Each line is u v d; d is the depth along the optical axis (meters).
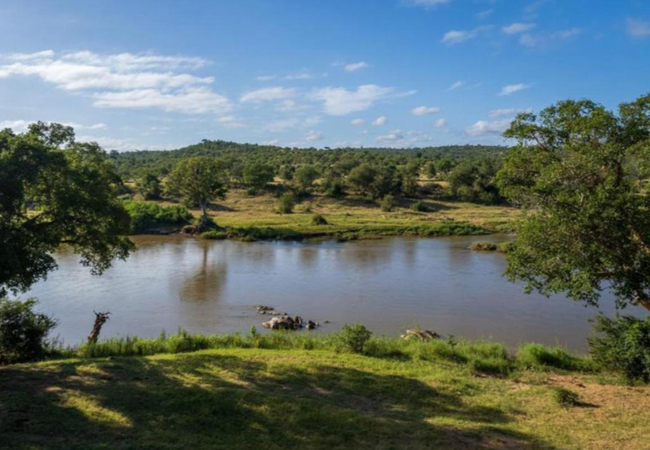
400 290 37.06
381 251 57.50
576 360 16.84
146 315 29.95
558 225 12.21
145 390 11.30
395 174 121.12
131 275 42.16
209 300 33.88
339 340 17.25
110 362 13.77
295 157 199.38
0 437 8.60
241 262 49.56
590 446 9.51
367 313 30.66
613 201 11.58
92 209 15.68
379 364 14.81
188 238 69.62
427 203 108.19
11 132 13.70
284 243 65.19
